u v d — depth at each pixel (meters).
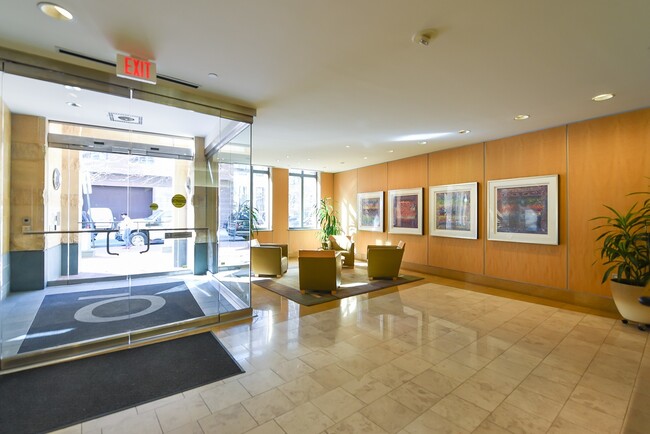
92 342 3.16
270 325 3.87
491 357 3.03
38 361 2.90
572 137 4.84
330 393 2.40
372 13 2.20
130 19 2.29
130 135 4.39
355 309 4.52
